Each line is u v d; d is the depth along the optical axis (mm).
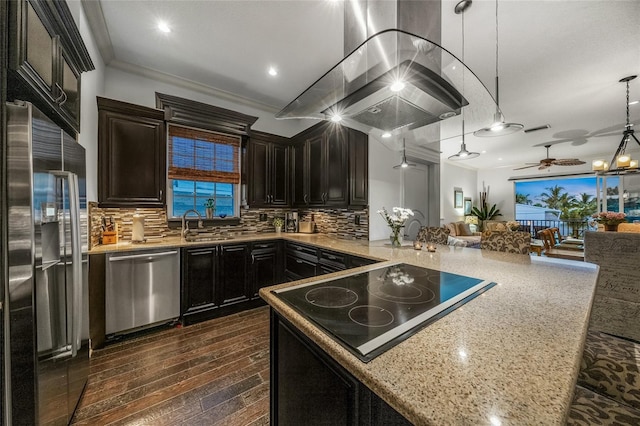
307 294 1147
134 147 2537
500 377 573
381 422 664
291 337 1009
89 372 1810
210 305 2732
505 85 2793
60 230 1224
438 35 1372
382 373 598
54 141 1175
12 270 953
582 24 1904
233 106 3496
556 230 5230
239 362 1963
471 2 1704
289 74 2838
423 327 827
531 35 2023
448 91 1257
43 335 1078
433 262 1820
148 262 2381
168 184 3004
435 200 3990
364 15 1414
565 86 2824
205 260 2709
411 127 1788
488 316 908
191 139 2992
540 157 6363
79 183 1476
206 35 2211
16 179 963
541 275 1460
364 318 896
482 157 6422
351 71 1165
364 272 1534
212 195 3355
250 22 2039
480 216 7625
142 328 2396
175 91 3055
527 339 744
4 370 930
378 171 3291
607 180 6281
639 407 884
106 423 1396
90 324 2119
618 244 2113
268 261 3240
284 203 3744
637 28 1934
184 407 1516
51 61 1252
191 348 2154
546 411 471
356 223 3291
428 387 547
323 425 833
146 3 1873
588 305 1007
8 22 984
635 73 2562
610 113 3539
